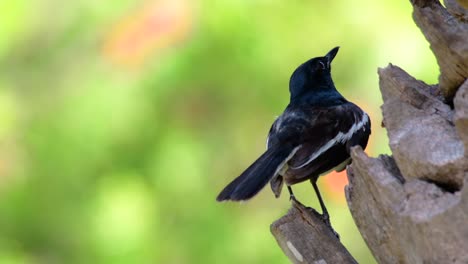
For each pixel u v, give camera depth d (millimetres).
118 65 12336
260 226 12344
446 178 5586
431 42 6145
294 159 8539
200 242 12188
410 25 11734
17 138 12508
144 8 12352
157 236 12086
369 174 5773
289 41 12070
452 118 5945
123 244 12039
